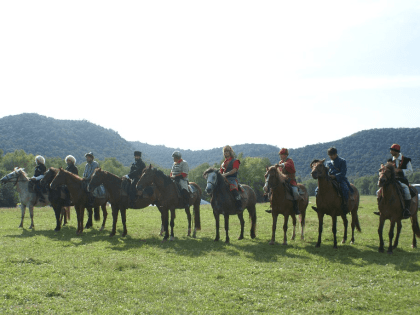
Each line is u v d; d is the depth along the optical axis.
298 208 10.96
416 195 10.22
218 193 11.02
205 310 5.48
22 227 14.22
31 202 14.08
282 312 5.40
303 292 6.27
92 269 7.68
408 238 12.05
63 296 6.07
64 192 13.28
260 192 75.25
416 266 7.94
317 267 7.96
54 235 12.29
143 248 9.95
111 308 5.49
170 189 11.38
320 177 9.81
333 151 10.49
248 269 7.72
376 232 13.28
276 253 9.40
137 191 11.90
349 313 5.32
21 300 5.76
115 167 112.50
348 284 6.71
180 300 5.89
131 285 6.56
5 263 8.02
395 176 9.76
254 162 76.62
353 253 9.41
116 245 10.34
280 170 10.78
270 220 17.02
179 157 11.92
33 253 9.18
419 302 5.77
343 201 10.05
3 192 49.41
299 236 12.48
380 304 5.72
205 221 16.84
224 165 11.52
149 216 19.19
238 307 5.62
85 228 14.17
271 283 6.75
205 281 6.91
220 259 8.68
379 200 10.03
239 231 13.67
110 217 18.44
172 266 8.02
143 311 5.41
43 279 6.89
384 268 7.79
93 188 11.54
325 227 14.59
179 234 12.94
